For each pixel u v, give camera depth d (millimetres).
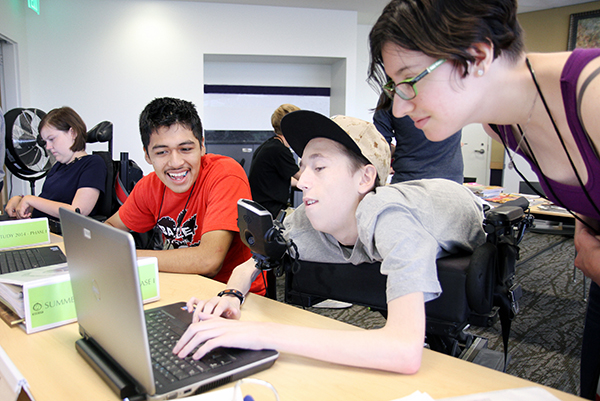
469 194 1040
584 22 5750
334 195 872
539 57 696
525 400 558
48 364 695
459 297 808
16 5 4629
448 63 631
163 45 5270
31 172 2836
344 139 847
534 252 4125
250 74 6109
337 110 6121
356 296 949
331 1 5297
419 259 709
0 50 4590
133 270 525
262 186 3076
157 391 567
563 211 2379
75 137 2369
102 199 2381
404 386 622
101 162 2348
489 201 2527
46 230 1576
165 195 1517
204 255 1258
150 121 1328
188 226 1495
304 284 1031
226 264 1459
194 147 1381
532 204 2621
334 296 983
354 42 5719
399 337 651
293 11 5520
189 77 5355
